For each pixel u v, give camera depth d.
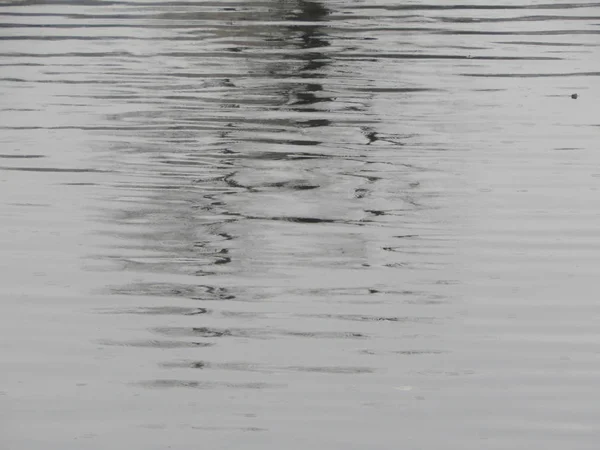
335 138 18.72
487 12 30.64
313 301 12.40
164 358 11.05
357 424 9.85
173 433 9.68
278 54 24.91
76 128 19.08
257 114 20.09
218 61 24.16
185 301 12.38
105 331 11.65
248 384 10.55
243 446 9.48
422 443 9.55
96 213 15.11
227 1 31.62
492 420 9.95
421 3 31.88
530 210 15.37
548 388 10.54
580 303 12.46
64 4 31.02
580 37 27.38
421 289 12.77
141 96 21.23
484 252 13.89
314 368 10.88
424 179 16.64
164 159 17.45
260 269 13.27
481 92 21.95
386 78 22.94
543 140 18.73
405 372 10.82
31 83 22.22
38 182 16.33
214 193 15.95
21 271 13.16
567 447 9.52
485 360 11.10
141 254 13.71
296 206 15.43
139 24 28.22
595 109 20.77
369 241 14.17
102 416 9.96
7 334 11.55
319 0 32.09
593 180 16.67
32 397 10.27
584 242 14.23
